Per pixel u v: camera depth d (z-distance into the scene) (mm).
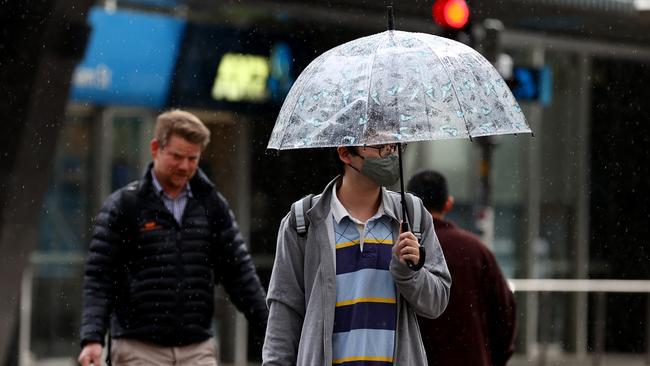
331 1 31969
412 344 12281
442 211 17469
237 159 32875
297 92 12477
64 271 31922
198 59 32625
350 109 11938
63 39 30219
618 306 40844
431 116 11867
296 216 12617
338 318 12242
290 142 12180
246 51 32562
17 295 31172
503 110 12289
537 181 42500
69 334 32094
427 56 12281
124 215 17266
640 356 40062
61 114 30734
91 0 30469
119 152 32281
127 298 17266
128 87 32000
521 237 42781
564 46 38844
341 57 12438
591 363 40844
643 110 40031
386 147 12234
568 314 41344
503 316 16922
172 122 17188
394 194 12820
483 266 16672
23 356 31344
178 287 17281
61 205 31609
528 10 36062
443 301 12438
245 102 32625
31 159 30469
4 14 29344
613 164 40875
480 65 12570
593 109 40625
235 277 17781
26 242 31000
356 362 12094
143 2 31812
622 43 39281
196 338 17359
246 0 32469
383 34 12617
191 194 17594
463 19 26750
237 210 32719
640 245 40594
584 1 37625
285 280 12633
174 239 17344
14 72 29672
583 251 41281
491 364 17500
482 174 28125
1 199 30203
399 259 11898
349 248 12375
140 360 17156
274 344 12578
